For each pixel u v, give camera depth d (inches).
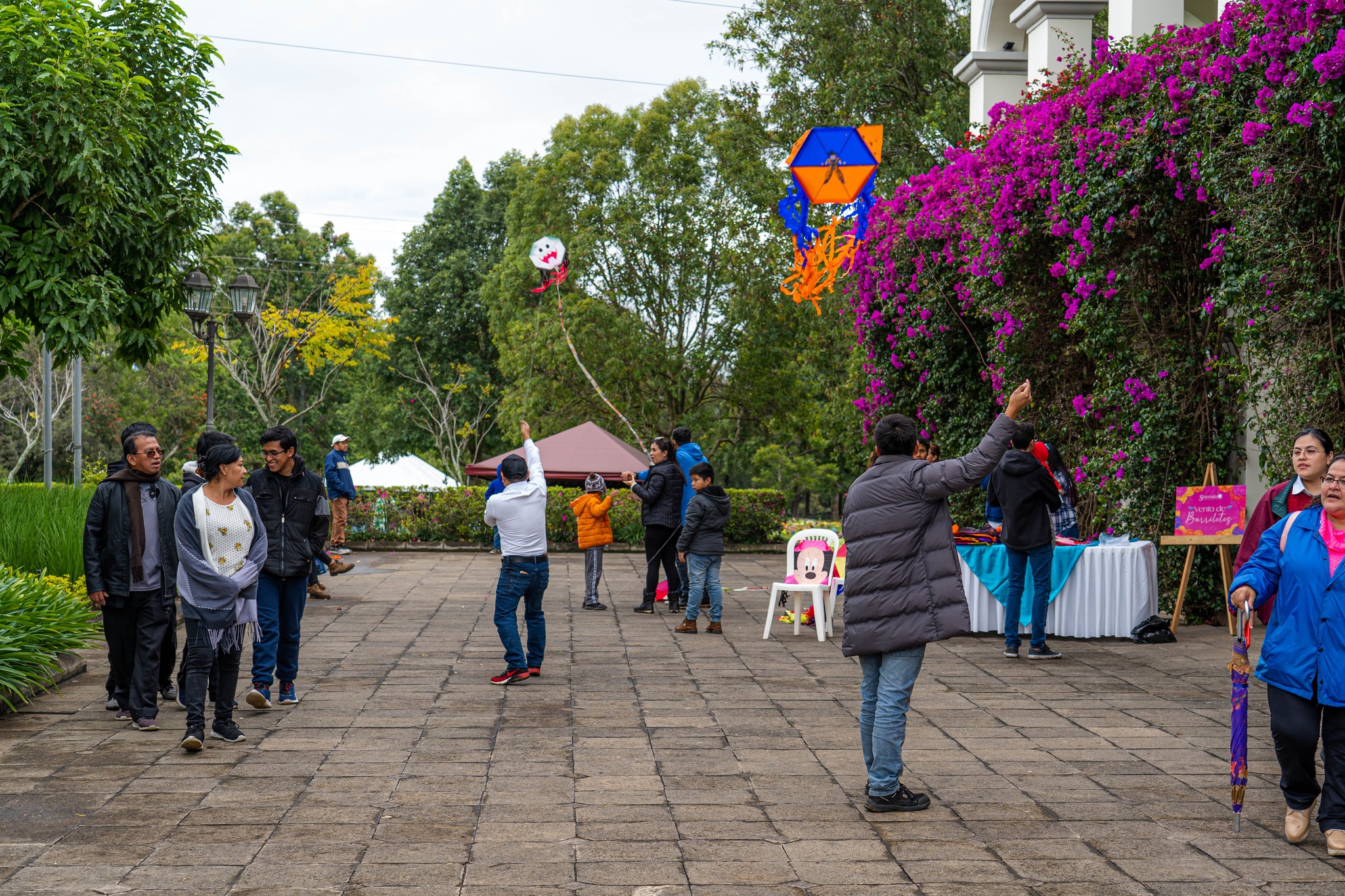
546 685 288.0
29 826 171.9
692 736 232.8
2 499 470.9
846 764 212.1
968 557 378.3
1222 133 326.3
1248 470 382.9
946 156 494.6
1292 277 296.2
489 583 528.7
